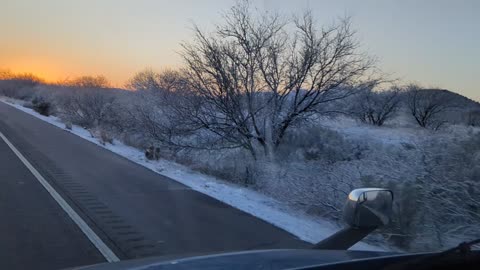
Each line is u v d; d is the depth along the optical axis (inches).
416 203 332.5
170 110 739.4
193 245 283.4
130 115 1018.1
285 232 326.3
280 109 692.7
